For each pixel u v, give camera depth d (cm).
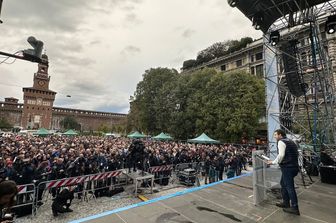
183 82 3272
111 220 387
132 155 1027
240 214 419
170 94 3409
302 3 721
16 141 1844
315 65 871
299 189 618
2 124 6950
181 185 1110
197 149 1638
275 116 916
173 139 3206
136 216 408
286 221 378
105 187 905
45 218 677
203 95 2805
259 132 2884
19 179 715
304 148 923
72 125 8544
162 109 3466
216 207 460
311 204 475
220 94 2592
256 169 482
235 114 2356
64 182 762
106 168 1003
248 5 720
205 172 1176
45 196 883
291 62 859
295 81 883
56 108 9238
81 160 910
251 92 2392
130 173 995
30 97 7756
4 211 178
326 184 679
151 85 3878
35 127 7706
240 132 2358
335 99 920
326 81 920
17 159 868
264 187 511
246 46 4031
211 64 4669
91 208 766
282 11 773
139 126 4109
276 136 446
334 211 427
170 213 425
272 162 445
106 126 7725
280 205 454
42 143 1773
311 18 778
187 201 500
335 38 1938
